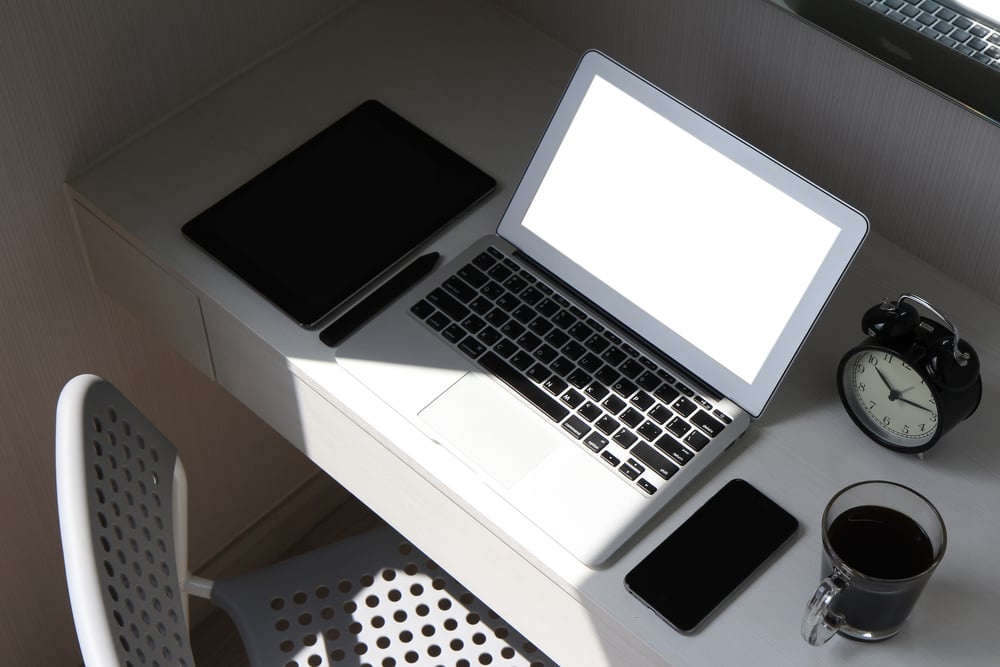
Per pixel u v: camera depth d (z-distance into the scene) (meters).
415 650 1.28
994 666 0.97
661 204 1.14
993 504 1.06
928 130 1.17
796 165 1.32
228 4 1.35
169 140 1.34
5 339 1.39
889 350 1.05
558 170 1.20
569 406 1.12
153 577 1.01
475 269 1.21
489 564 1.12
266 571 1.33
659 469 1.07
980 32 1.08
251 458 1.82
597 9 1.37
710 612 0.99
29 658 1.71
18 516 1.55
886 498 0.97
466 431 1.11
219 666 1.84
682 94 1.37
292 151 1.32
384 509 1.23
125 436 1.05
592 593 1.01
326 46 1.43
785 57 1.23
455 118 1.36
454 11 1.47
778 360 1.08
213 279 1.22
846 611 0.95
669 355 1.14
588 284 1.19
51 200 1.33
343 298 1.20
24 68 1.22
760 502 1.06
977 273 1.21
